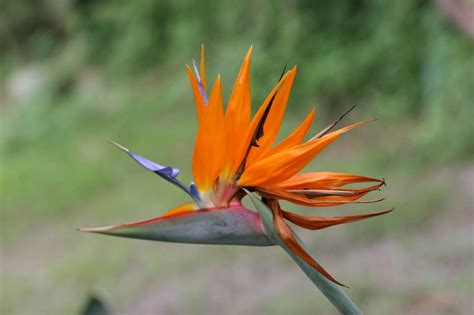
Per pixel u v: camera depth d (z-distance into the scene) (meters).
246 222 2.87
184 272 10.48
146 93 22.03
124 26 25.19
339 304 2.80
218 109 2.87
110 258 11.53
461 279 8.34
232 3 18.16
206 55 19.12
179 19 23.11
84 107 21.48
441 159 12.66
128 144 17.59
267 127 2.98
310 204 2.86
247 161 2.97
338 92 14.88
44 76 24.80
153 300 9.79
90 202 14.77
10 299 10.69
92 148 18.00
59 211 14.55
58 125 20.97
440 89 13.79
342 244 10.20
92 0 26.53
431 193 11.13
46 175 16.42
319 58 15.07
